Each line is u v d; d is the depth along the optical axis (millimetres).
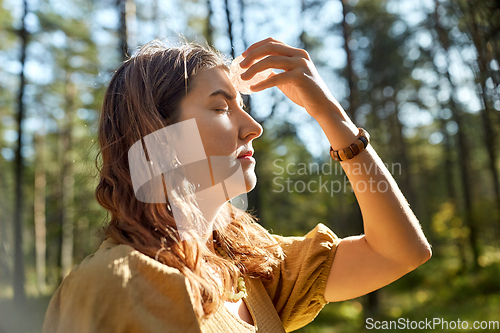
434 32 9078
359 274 954
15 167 11016
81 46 8758
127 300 575
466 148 13836
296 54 884
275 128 6434
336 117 877
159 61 808
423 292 9953
